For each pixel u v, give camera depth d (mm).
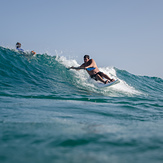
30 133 2055
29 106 3961
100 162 1383
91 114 3613
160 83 12266
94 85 7887
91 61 8117
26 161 1365
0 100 4469
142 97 7098
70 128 2352
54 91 6438
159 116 3855
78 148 1661
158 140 1932
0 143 1729
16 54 9375
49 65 9305
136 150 1643
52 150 1598
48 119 2877
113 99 5996
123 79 10547
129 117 3588
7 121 2623
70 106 4258
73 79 8359
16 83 6793
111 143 1813
